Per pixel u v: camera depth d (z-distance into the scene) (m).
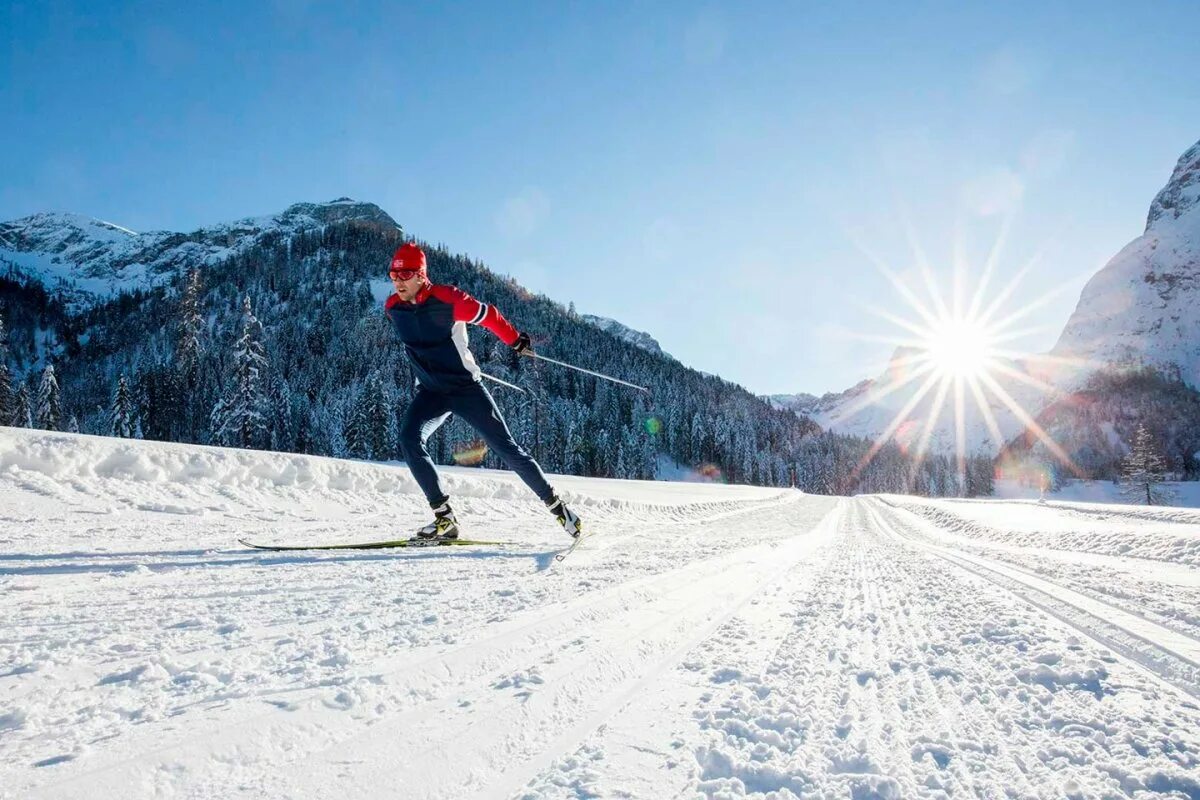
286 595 2.67
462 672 1.76
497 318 4.37
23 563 3.07
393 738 1.32
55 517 4.89
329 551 3.99
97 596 2.50
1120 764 1.32
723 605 3.00
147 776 1.06
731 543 6.59
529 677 1.75
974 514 17.94
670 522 11.20
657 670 1.96
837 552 6.96
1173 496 85.69
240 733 1.25
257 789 1.08
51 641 1.85
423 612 2.42
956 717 1.61
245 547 4.02
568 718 1.52
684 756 1.33
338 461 8.46
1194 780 1.23
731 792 1.17
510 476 14.74
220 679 1.59
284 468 7.51
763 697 1.74
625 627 2.39
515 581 3.19
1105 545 8.48
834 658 2.17
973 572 4.86
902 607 3.19
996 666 2.08
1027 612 3.05
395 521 6.49
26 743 1.16
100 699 1.42
